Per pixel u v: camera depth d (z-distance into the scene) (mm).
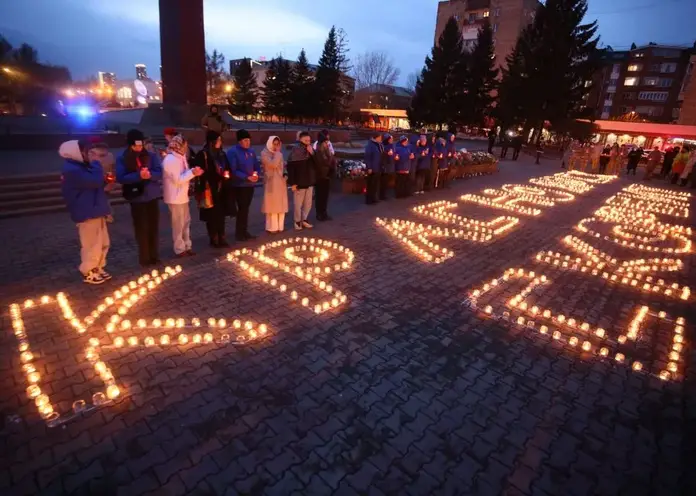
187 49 22578
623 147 24719
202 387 3730
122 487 2729
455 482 2910
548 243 8781
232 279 6020
